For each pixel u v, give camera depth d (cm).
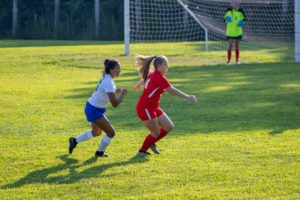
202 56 7031
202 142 2111
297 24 6031
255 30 10575
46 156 1905
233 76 4662
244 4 10588
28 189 1495
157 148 2025
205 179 1573
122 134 2309
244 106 3025
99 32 15612
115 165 1770
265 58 6712
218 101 3231
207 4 10675
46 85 4169
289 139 2136
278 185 1497
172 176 1612
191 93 3581
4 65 5688
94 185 1531
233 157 1844
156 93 1856
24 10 18262
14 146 2070
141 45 9906
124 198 1402
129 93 3672
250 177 1585
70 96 3519
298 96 3381
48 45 10800
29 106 3097
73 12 17862
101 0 17538
